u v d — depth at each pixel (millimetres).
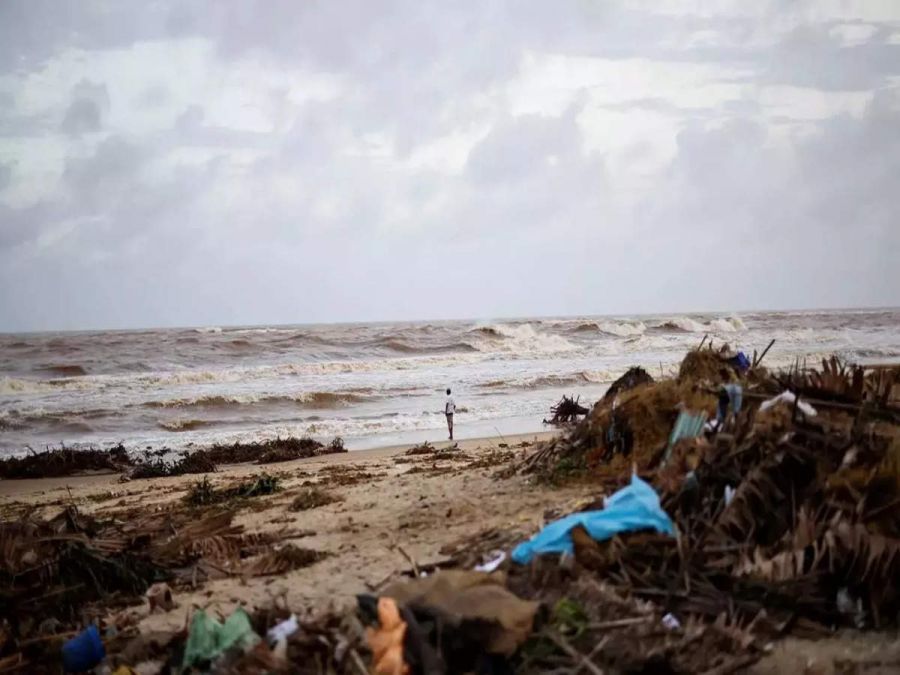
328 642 4836
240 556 8586
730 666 4562
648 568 5562
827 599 5309
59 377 39219
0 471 19578
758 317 86375
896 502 5625
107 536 8836
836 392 7891
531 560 5719
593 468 9711
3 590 7180
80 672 5871
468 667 4473
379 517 9578
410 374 38062
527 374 35969
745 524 6012
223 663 5125
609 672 4438
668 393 9422
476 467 13367
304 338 54625
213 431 25203
